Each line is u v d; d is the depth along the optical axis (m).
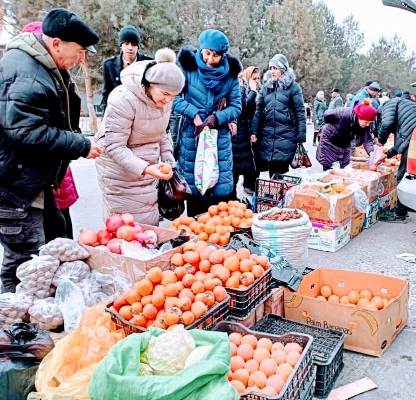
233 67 4.73
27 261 3.19
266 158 6.70
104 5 23.98
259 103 6.59
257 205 5.96
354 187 5.69
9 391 2.30
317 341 3.08
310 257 5.14
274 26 42.03
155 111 3.70
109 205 3.92
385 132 6.25
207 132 4.63
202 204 4.94
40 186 3.13
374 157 6.86
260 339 2.72
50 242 3.19
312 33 44.94
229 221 4.20
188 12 31.39
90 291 3.05
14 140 2.88
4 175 3.01
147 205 3.97
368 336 3.25
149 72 3.50
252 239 4.06
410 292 4.27
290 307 3.47
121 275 3.16
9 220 3.13
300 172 6.26
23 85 2.83
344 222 5.43
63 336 2.86
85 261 3.29
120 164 3.65
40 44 2.92
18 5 24.06
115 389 1.92
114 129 3.59
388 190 6.81
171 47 27.38
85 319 2.67
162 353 2.08
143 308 2.70
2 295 2.97
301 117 6.54
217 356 2.05
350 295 3.69
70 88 3.25
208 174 4.66
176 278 2.90
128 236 3.43
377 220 6.56
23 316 2.90
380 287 3.73
